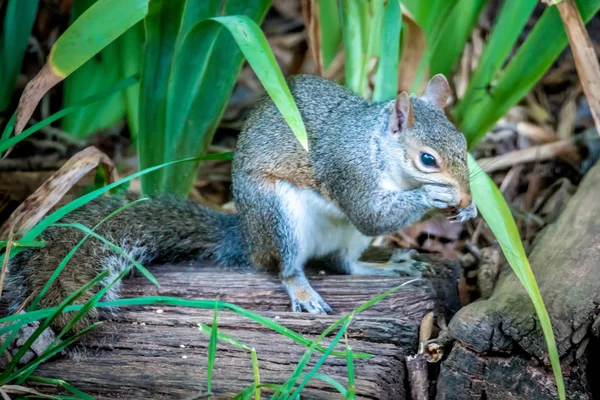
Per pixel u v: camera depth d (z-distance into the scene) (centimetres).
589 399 755
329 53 1152
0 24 1205
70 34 754
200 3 939
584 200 981
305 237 923
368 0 1003
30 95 762
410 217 869
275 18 1455
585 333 760
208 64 973
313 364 758
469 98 1041
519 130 1273
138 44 1145
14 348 763
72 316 788
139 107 973
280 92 724
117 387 738
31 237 720
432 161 823
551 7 937
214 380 737
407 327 819
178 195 1027
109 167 980
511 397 768
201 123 1005
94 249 873
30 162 1181
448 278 948
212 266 965
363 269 962
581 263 848
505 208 768
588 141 1222
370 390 723
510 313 770
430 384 800
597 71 898
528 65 982
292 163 911
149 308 853
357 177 882
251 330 818
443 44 1047
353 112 905
